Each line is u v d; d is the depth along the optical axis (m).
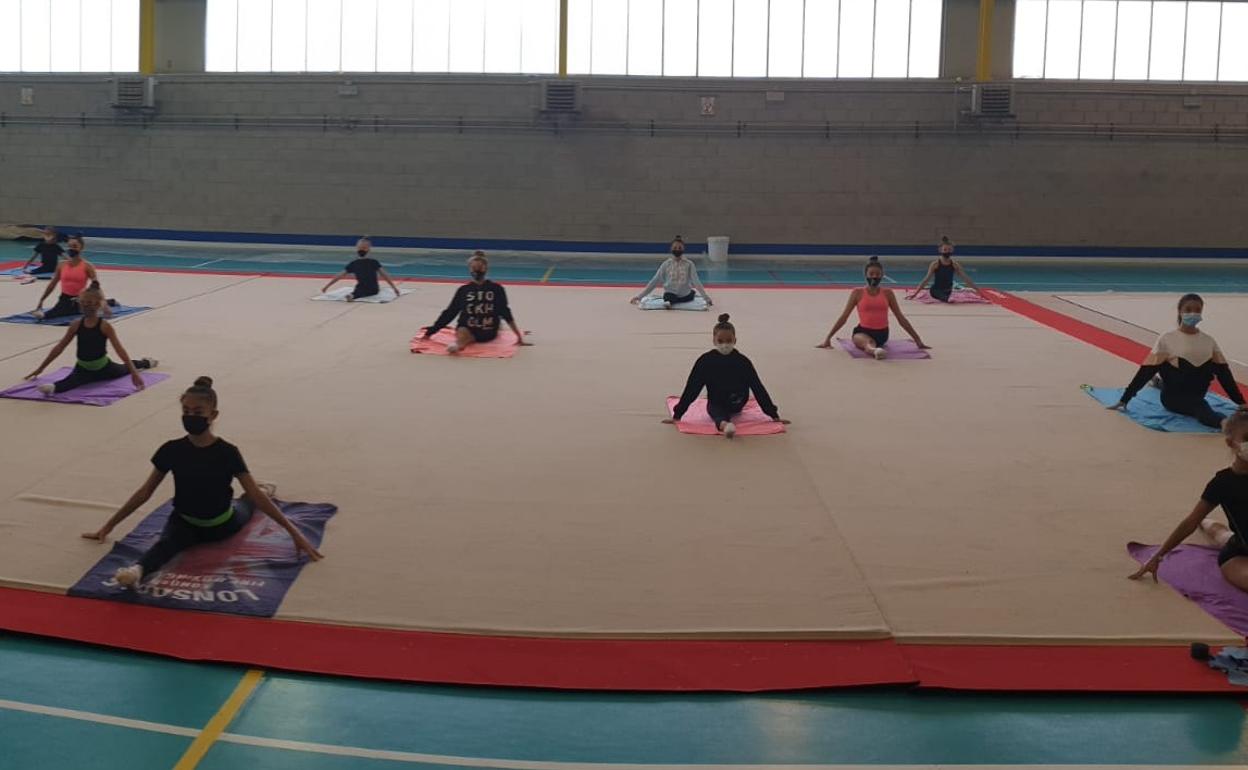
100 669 4.50
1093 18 23.25
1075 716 4.26
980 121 23.05
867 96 23.16
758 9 23.44
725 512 6.50
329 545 5.80
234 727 4.09
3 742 3.95
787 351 11.73
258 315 13.66
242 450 7.54
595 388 9.77
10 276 17.31
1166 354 8.91
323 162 23.91
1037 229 23.50
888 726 4.18
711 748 4.01
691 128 23.38
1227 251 23.58
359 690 4.39
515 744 4.02
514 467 7.33
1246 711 4.30
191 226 24.34
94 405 8.66
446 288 17.00
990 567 5.67
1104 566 5.70
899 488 7.00
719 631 4.88
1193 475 7.33
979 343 12.41
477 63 23.86
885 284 18.80
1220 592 5.25
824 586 5.41
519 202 23.77
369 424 8.35
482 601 5.18
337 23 23.98
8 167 24.36
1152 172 23.30
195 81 23.86
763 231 23.67
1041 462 7.63
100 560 5.47
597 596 5.26
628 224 23.73
